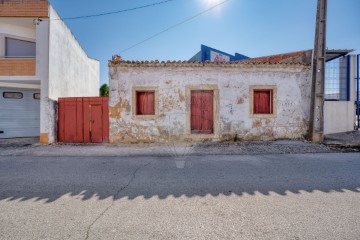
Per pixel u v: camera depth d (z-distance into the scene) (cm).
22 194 374
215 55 1653
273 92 947
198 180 441
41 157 678
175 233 253
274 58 1253
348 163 566
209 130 955
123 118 929
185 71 933
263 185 408
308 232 252
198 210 310
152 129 932
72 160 634
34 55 1045
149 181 437
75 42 1304
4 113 1080
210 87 935
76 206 326
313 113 902
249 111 941
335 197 351
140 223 276
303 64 941
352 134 988
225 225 269
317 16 889
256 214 296
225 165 560
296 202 333
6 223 279
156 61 917
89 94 1684
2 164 588
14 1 923
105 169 531
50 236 249
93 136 955
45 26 941
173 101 933
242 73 941
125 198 354
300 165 551
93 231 258
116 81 923
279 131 948
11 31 1012
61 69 1078
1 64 930
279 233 250
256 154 695
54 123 963
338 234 248
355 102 1045
